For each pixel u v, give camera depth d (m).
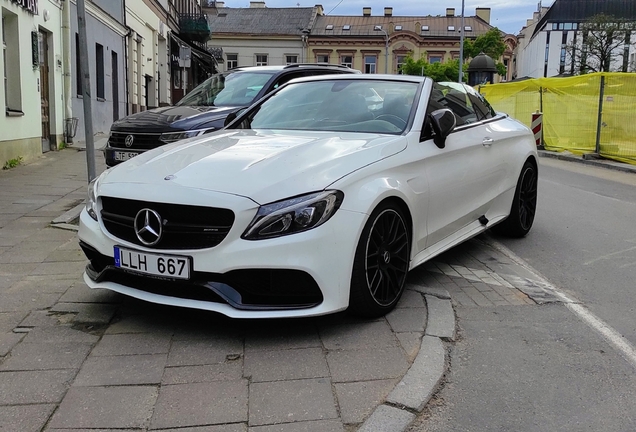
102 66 18.56
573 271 5.32
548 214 7.90
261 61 60.69
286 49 60.62
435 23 66.12
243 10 63.00
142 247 3.60
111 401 2.92
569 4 69.12
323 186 3.53
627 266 5.49
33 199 7.99
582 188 10.38
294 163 3.73
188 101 9.11
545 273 5.25
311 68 9.59
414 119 4.58
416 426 2.81
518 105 19.66
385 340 3.61
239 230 3.38
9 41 11.34
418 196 4.23
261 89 8.76
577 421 2.88
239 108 8.27
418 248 4.33
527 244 6.25
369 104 4.90
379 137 4.34
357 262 3.66
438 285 4.80
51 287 4.47
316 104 5.09
